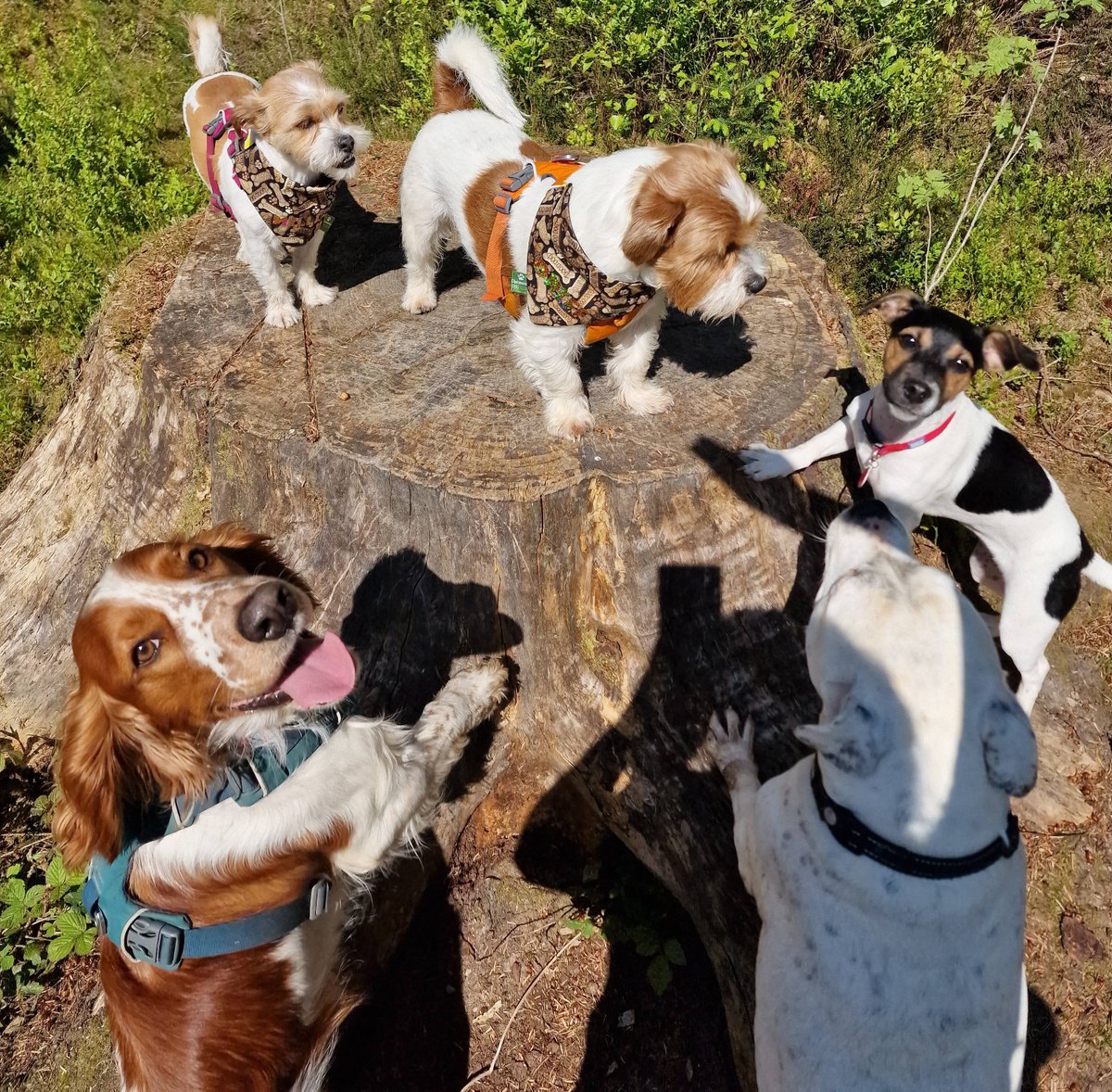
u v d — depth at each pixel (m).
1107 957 1.01
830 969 0.70
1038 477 1.05
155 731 0.73
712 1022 1.02
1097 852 1.07
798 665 1.01
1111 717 1.18
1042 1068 0.95
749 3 1.94
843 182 1.79
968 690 0.68
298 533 1.06
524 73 1.92
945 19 2.09
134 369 1.20
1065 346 1.58
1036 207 1.82
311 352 1.13
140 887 0.75
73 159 1.94
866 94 1.88
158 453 1.17
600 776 1.02
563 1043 1.02
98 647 0.70
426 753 0.94
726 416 1.04
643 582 0.97
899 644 0.70
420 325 1.18
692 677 0.99
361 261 1.34
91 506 1.28
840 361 1.17
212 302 1.23
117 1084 1.00
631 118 1.92
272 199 1.10
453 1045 1.03
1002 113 1.64
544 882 1.11
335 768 0.83
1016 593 1.08
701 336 1.17
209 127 1.16
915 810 0.68
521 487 0.94
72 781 0.71
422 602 1.02
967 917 0.68
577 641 1.00
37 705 1.28
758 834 0.82
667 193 0.92
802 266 1.29
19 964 1.07
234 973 0.75
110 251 1.78
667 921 1.08
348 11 2.35
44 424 1.64
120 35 2.46
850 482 1.17
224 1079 0.72
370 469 0.98
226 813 0.78
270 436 1.02
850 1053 0.69
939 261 1.60
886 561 0.75
